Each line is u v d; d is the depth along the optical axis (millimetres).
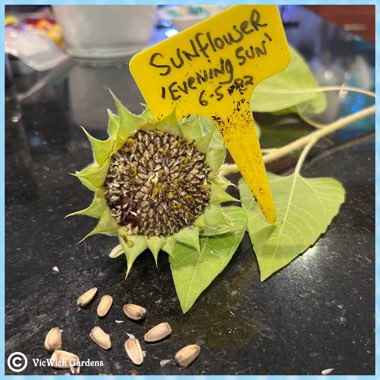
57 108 368
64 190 265
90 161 291
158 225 189
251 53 184
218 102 190
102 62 464
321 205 219
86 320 182
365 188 253
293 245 199
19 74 445
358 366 160
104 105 368
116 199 187
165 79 185
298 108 305
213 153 189
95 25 438
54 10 450
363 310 180
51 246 222
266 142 297
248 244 214
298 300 185
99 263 210
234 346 168
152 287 195
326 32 528
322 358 163
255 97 287
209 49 182
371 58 439
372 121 321
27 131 333
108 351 170
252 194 211
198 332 174
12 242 225
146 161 185
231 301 186
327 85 378
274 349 167
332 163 275
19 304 190
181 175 187
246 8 177
